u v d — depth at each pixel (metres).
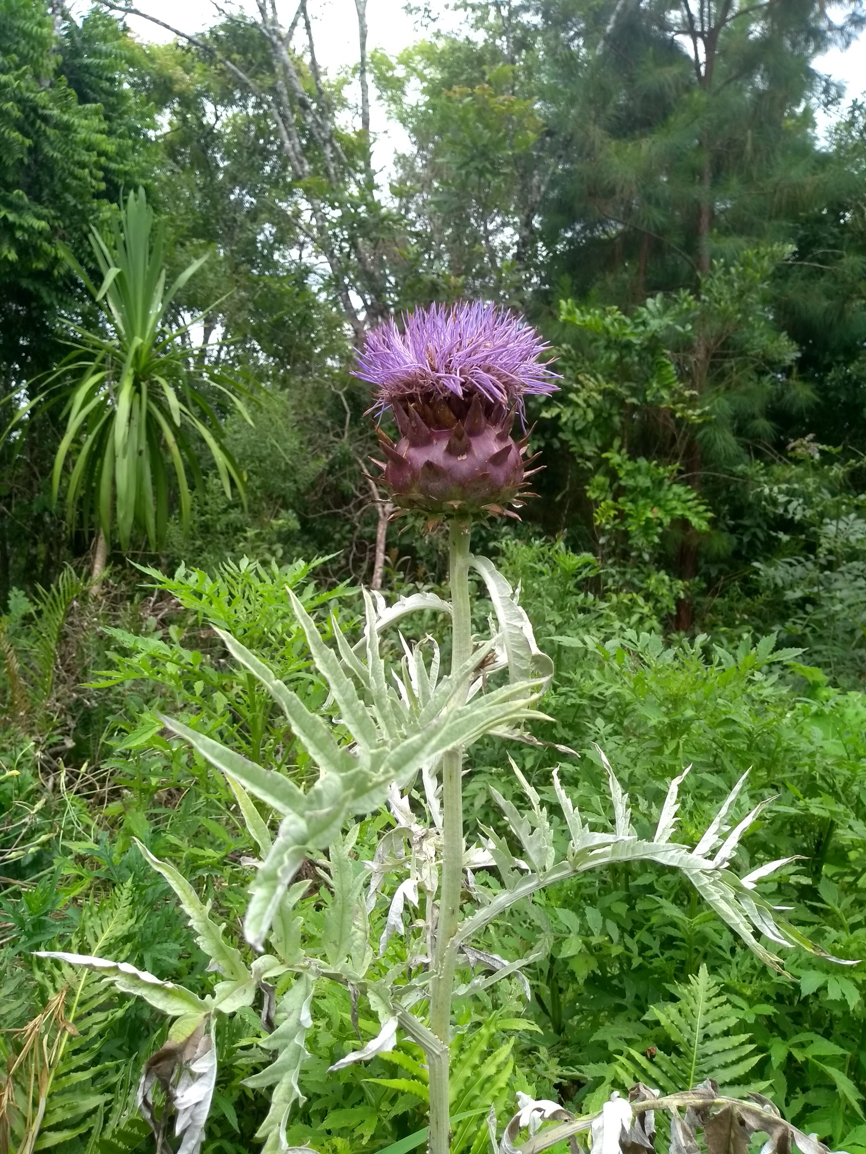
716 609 7.36
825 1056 2.00
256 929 0.69
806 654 5.68
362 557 8.20
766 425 8.27
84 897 2.33
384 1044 1.11
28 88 7.05
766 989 2.01
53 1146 1.50
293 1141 1.61
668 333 7.16
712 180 8.51
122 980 0.95
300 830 0.75
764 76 8.30
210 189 12.13
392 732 1.11
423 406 1.40
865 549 6.23
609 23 8.55
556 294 8.32
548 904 2.16
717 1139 1.18
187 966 1.88
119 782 2.43
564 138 8.53
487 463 1.35
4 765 2.92
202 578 2.45
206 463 7.59
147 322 5.95
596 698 3.12
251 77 12.32
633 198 8.10
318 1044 1.71
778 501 7.36
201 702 2.42
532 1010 2.20
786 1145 1.15
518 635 1.28
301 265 10.81
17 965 1.84
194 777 2.51
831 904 2.06
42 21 7.26
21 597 4.55
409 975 1.74
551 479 8.23
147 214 6.00
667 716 2.61
